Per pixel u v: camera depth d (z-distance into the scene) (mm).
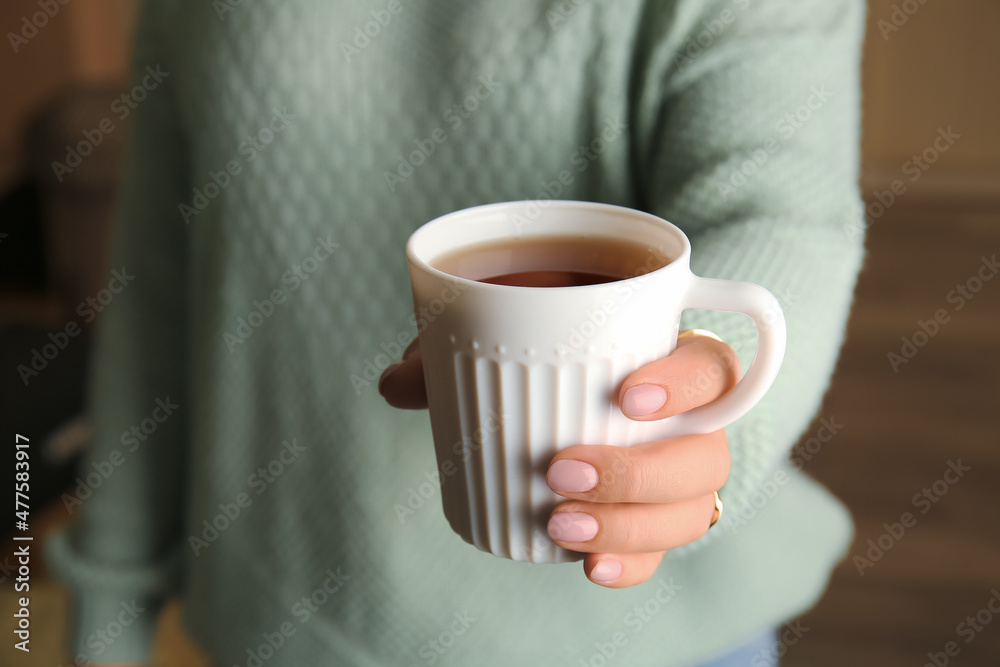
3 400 1184
